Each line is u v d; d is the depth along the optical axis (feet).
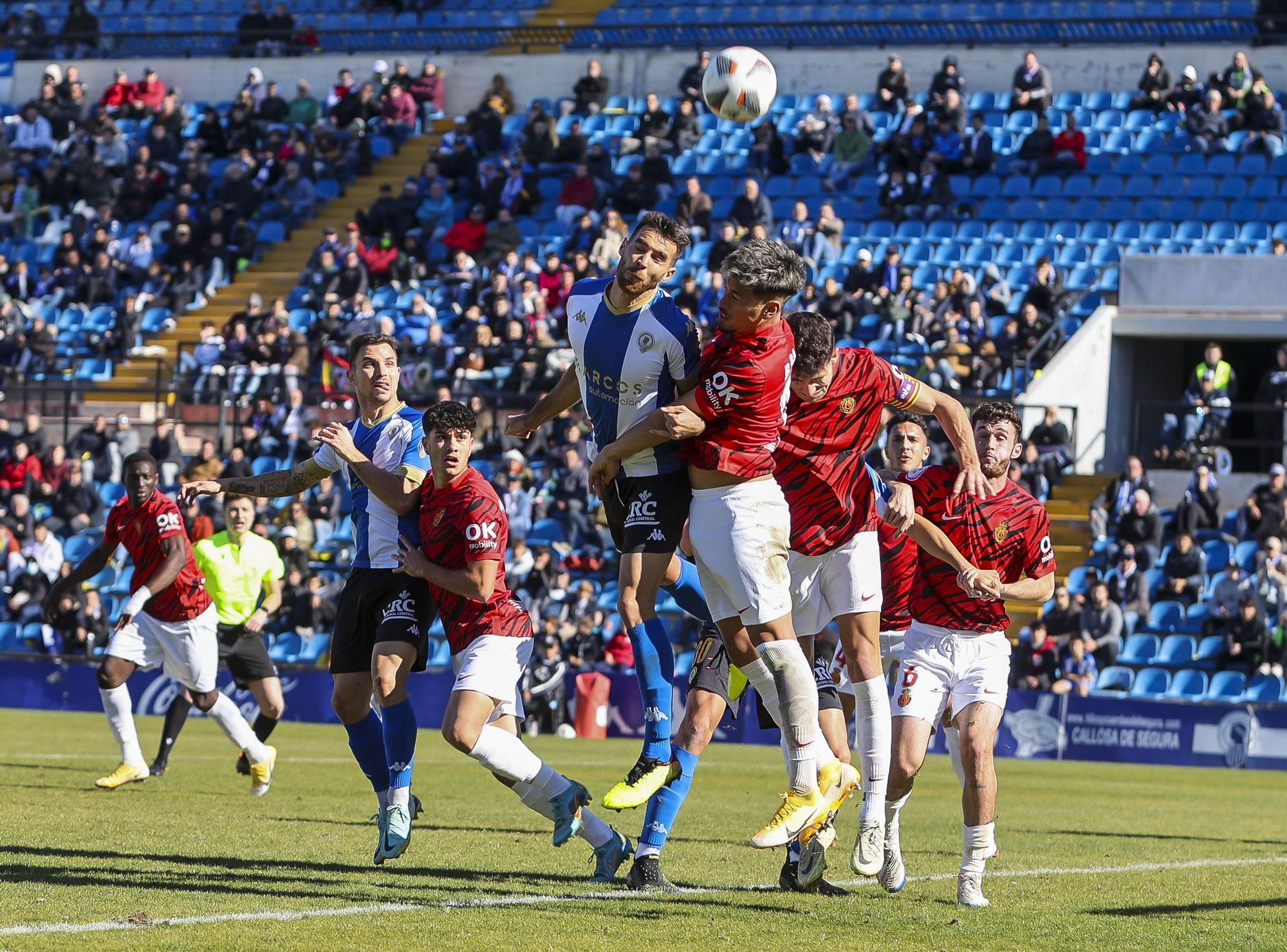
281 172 111.04
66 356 95.45
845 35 113.91
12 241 110.22
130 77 122.62
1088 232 95.86
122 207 109.40
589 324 24.40
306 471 28.45
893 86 105.40
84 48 125.29
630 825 35.81
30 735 58.54
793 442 24.38
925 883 27.30
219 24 130.62
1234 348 94.53
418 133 115.44
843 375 24.36
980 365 81.76
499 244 97.96
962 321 85.20
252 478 28.78
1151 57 102.22
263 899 22.68
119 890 22.99
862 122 102.89
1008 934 21.74
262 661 42.57
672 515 24.44
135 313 97.86
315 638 77.66
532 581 73.67
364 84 116.57
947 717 28.12
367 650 27.25
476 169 106.01
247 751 38.75
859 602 24.88
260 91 118.52
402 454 26.86
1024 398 82.28
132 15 132.87
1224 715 63.82
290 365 89.86
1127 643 72.33
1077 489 81.05
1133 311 89.97
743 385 22.93
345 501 84.43
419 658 26.40
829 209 93.30
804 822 23.67
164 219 108.88
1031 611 75.46
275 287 103.55
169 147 113.39
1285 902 25.75
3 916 20.58
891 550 33.09
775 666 23.65
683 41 117.08
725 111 27.66
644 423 23.18
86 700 73.82
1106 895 26.18
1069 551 77.10
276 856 27.45
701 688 25.93
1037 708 66.64
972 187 99.66
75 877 24.13
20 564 81.20
